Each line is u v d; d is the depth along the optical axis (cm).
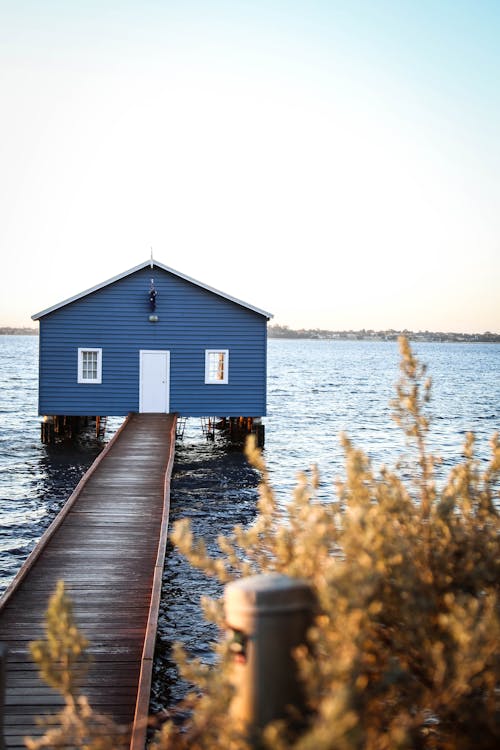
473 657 332
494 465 477
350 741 273
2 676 442
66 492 2142
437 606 403
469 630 336
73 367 2750
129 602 945
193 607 1152
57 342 2745
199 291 2762
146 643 777
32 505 1977
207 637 1038
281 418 4325
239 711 337
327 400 5628
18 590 976
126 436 2325
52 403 2752
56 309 2733
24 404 5016
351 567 324
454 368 12075
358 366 12606
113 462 1928
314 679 298
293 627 337
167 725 399
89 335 2748
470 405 5312
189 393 2778
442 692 348
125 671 759
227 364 2780
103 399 2758
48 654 363
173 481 2322
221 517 1828
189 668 377
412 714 435
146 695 670
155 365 2767
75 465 2570
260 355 2786
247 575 426
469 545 433
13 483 2261
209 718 347
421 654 378
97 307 2752
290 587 338
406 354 492
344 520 397
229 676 341
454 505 441
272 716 331
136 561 1106
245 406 2792
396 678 361
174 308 2762
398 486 458
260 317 2781
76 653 364
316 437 3478
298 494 399
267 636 334
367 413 4672
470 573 423
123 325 2758
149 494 1559
